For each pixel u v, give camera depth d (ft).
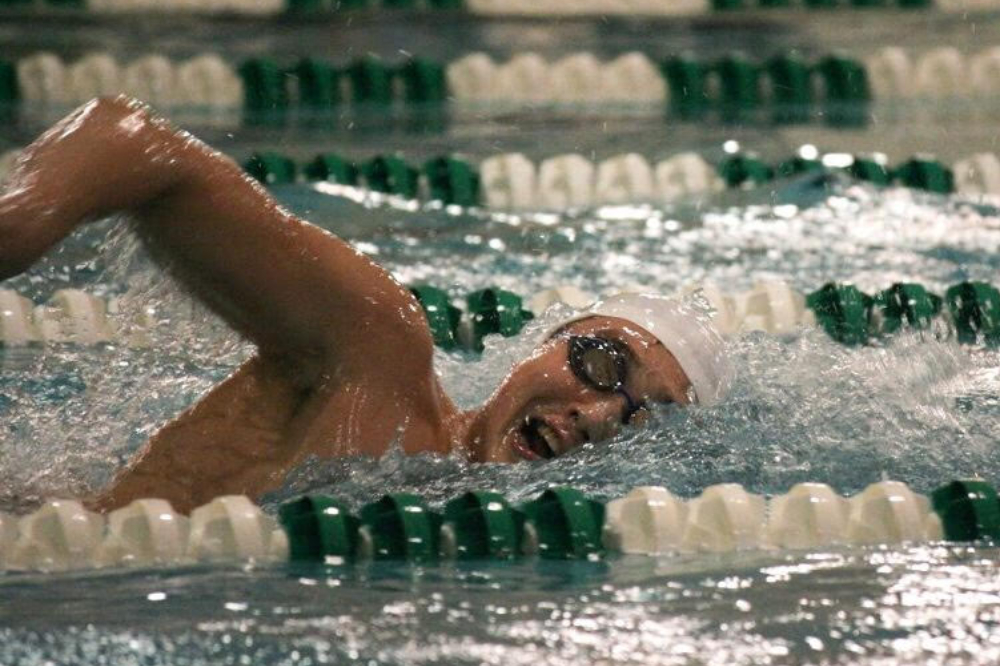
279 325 28.14
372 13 91.35
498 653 20.62
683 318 32.22
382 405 28.86
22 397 35.70
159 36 83.76
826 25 90.48
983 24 89.61
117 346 38.06
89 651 20.48
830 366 38.40
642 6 93.71
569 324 31.65
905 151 70.54
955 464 32.94
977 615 22.80
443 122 75.25
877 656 20.79
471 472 29.37
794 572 25.71
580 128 74.38
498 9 92.79
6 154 64.54
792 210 62.44
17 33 81.82
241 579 24.62
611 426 30.50
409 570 25.59
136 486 28.22
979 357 43.62
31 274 46.37
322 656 20.40
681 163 67.15
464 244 56.95
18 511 27.91
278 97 77.36
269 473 28.30
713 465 31.12
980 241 57.82
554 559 26.73
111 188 24.85
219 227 26.45
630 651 20.83
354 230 58.13
